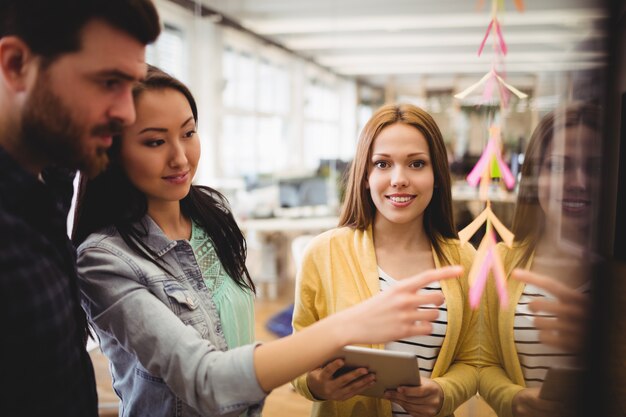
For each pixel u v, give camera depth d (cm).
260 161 768
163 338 76
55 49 60
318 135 1022
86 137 65
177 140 85
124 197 89
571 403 59
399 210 104
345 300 110
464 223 226
